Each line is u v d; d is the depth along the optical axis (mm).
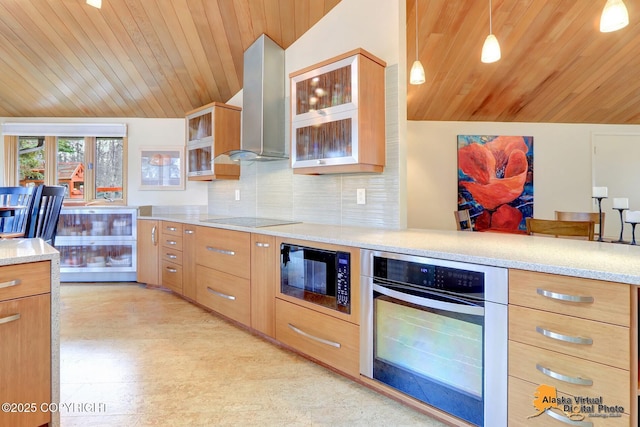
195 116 3771
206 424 1528
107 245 4012
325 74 2326
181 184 4324
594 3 2771
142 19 2758
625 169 4777
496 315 1312
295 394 1776
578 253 1413
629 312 1040
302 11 2686
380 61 2305
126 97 3867
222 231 2764
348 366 1861
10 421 1294
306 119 2432
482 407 1359
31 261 1341
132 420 1553
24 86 3596
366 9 2469
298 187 3002
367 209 2488
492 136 4723
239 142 3666
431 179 4703
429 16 2891
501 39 3137
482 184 4723
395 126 2320
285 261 2223
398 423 1553
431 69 3568
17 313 1304
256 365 2084
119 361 2121
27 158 4234
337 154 2279
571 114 4516
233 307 2664
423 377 1551
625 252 1438
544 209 4766
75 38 2951
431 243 1710
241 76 3541
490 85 3867
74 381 1886
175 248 3430
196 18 2754
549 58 3395
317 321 2023
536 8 2820
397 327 1645
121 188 4352
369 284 1741
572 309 1142
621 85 3859
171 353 2236
